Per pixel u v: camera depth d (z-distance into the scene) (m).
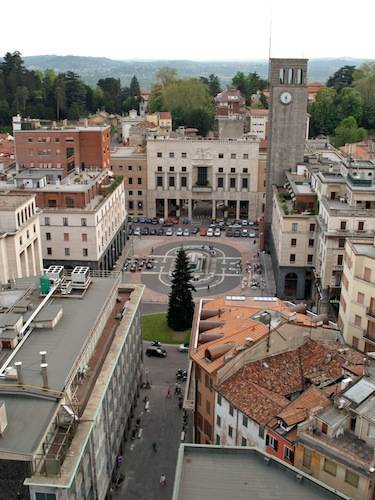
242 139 171.00
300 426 51.28
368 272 78.00
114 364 61.66
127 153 180.38
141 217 178.62
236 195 174.12
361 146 180.62
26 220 102.88
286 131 141.75
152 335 105.19
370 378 54.75
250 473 42.62
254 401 58.09
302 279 119.56
